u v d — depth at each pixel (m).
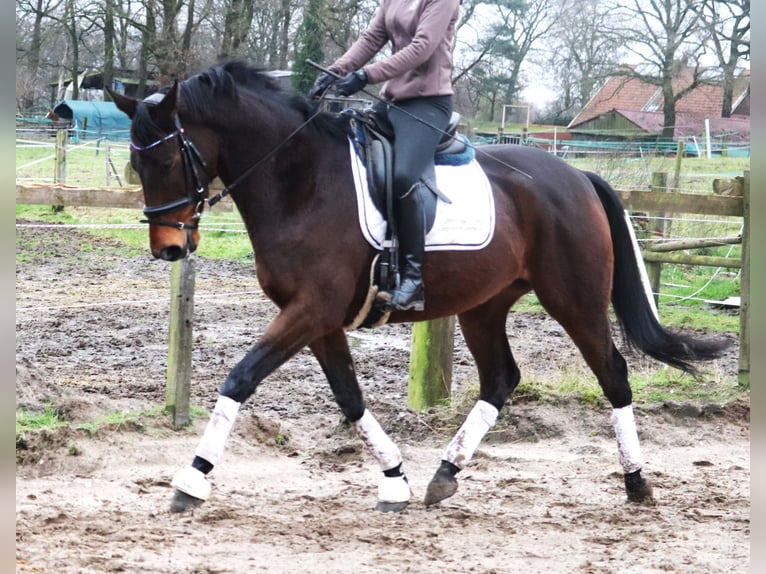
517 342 12.66
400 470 6.31
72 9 39.38
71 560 4.62
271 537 5.42
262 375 5.53
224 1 32.78
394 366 11.66
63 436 7.29
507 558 5.16
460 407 8.87
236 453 7.74
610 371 6.59
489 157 6.63
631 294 6.87
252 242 5.86
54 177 26.25
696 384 9.94
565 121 53.59
